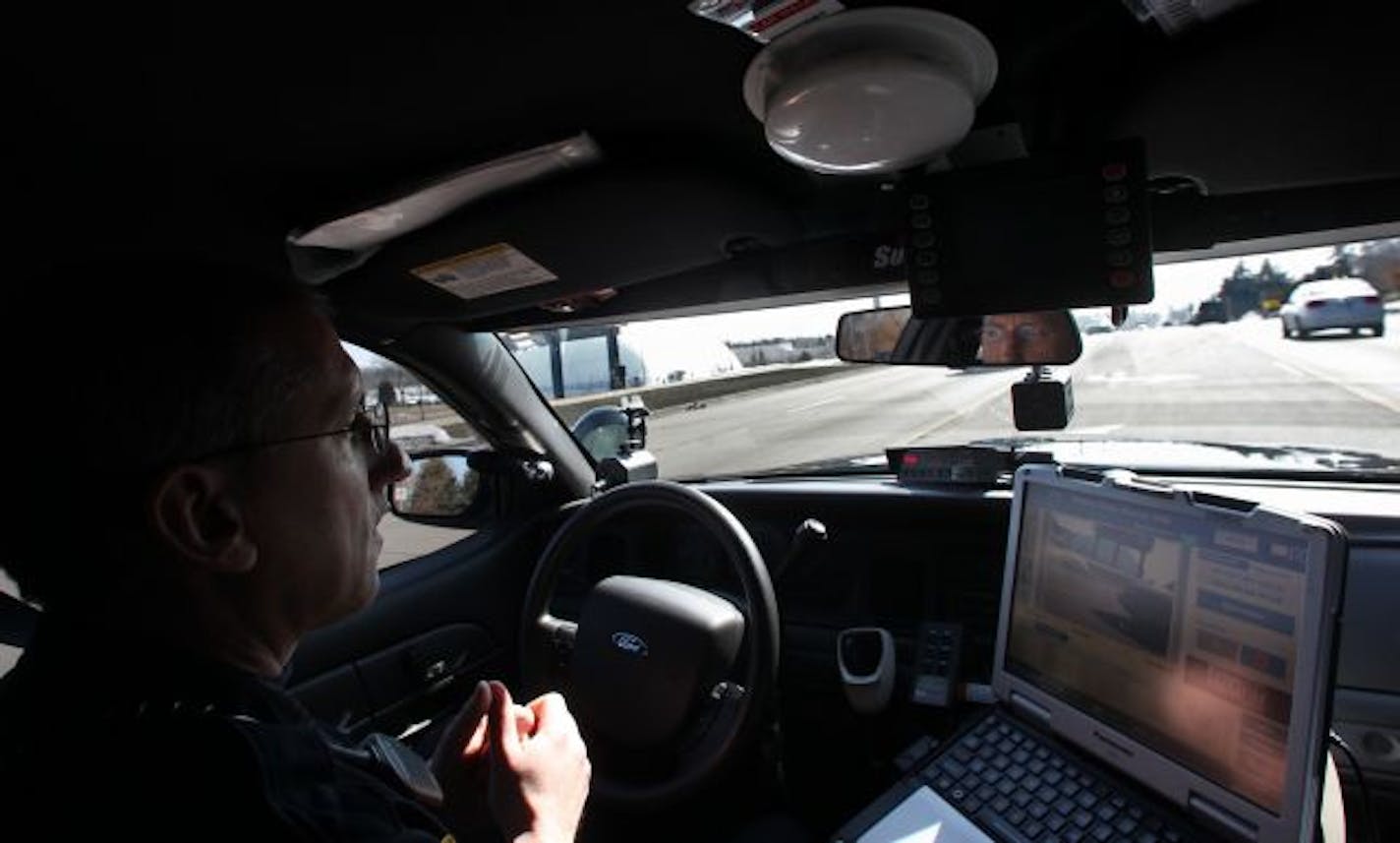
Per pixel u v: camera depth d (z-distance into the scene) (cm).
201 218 154
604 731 164
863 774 205
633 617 165
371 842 60
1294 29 103
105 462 60
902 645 198
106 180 136
